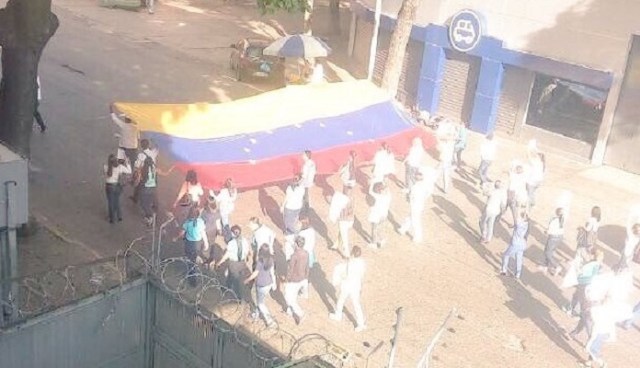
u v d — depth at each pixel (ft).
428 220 62.03
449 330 45.14
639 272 56.29
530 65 83.97
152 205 54.08
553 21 81.92
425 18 93.30
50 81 88.02
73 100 81.71
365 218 61.00
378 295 48.37
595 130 81.92
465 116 92.53
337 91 72.74
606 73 78.54
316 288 48.34
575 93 82.53
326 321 44.39
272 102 67.00
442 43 91.66
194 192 51.34
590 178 77.71
